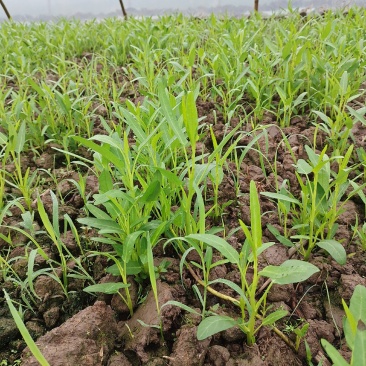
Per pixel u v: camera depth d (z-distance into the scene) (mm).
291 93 652
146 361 312
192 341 314
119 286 335
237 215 470
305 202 403
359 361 197
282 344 313
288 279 285
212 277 381
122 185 488
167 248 414
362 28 937
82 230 460
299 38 804
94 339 316
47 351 294
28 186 489
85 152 629
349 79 712
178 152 562
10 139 479
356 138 594
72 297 377
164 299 343
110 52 1146
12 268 410
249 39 874
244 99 764
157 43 1044
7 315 366
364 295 257
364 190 487
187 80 813
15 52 985
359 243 406
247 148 478
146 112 518
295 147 579
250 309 301
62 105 637
